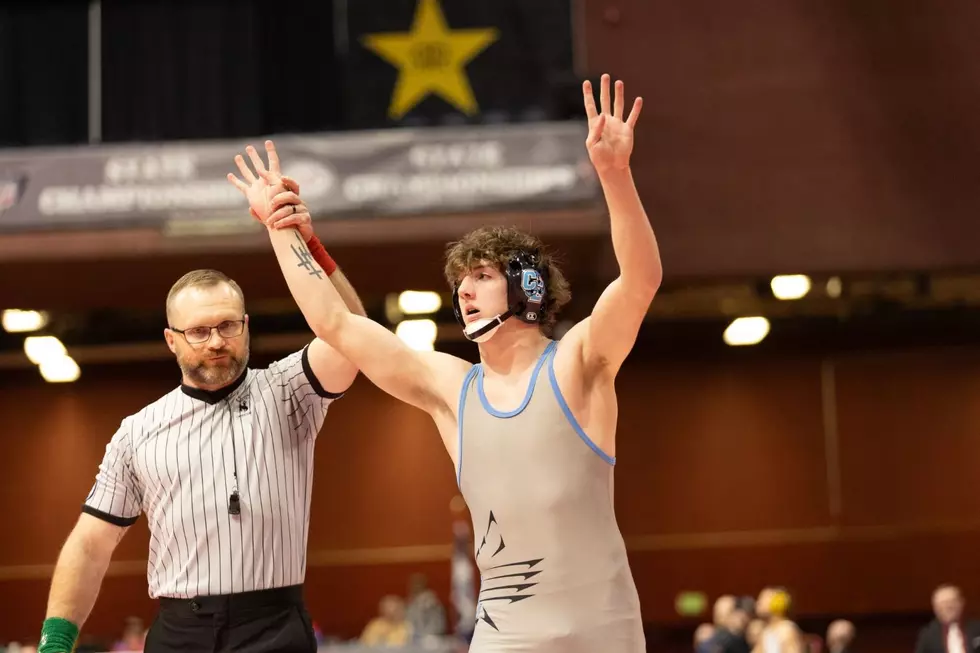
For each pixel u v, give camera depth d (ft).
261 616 18.79
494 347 17.20
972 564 94.12
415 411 97.60
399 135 63.93
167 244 64.13
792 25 70.18
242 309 19.88
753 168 69.56
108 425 97.71
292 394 19.99
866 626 94.48
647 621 95.45
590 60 70.23
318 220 63.26
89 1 72.54
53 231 63.62
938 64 69.62
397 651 33.50
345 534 96.22
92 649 62.34
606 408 16.76
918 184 69.10
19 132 71.67
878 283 86.48
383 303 87.51
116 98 71.67
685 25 70.44
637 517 96.78
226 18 72.08
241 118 71.15
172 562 19.13
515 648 16.03
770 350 98.07
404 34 70.64
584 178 62.80
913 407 96.27
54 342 91.86
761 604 60.13
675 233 69.21
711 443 97.40
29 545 96.84
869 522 95.55
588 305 74.28
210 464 19.21
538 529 16.28
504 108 69.92
